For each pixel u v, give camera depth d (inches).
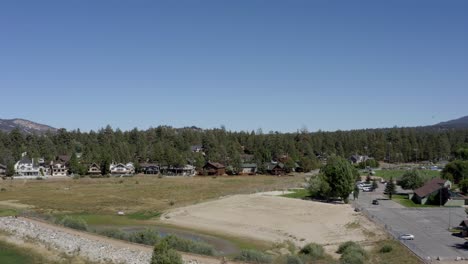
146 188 5147.6
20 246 2274.9
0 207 3695.9
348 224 2950.3
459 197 3745.1
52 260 2042.3
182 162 7549.2
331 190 3983.8
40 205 3875.5
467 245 2279.8
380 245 2378.2
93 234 2346.2
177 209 3722.9
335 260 2098.9
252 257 1943.9
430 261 1969.7
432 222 2957.7
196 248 2059.5
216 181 6092.5
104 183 5684.1
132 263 1868.8
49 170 7440.9
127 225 3169.3
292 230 2893.7
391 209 3513.8
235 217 3324.3
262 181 6117.1
